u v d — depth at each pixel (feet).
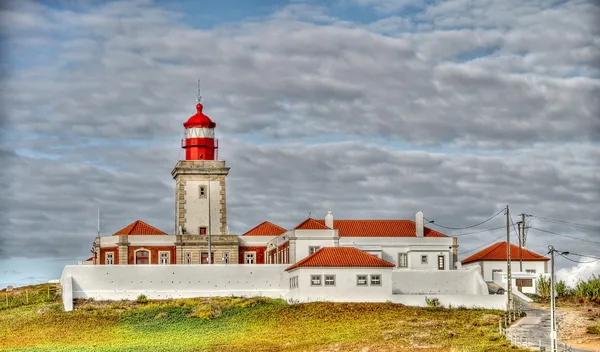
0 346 351.05
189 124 485.15
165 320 385.09
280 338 351.25
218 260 464.24
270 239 474.08
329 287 404.98
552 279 301.22
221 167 476.54
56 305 412.36
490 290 438.40
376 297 405.39
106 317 389.80
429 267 457.68
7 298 443.73
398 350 313.73
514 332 339.77
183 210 472.44
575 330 346.95
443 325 357.82
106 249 457.68
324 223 462.60
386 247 458.50
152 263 457.27
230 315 391.04
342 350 319.88
